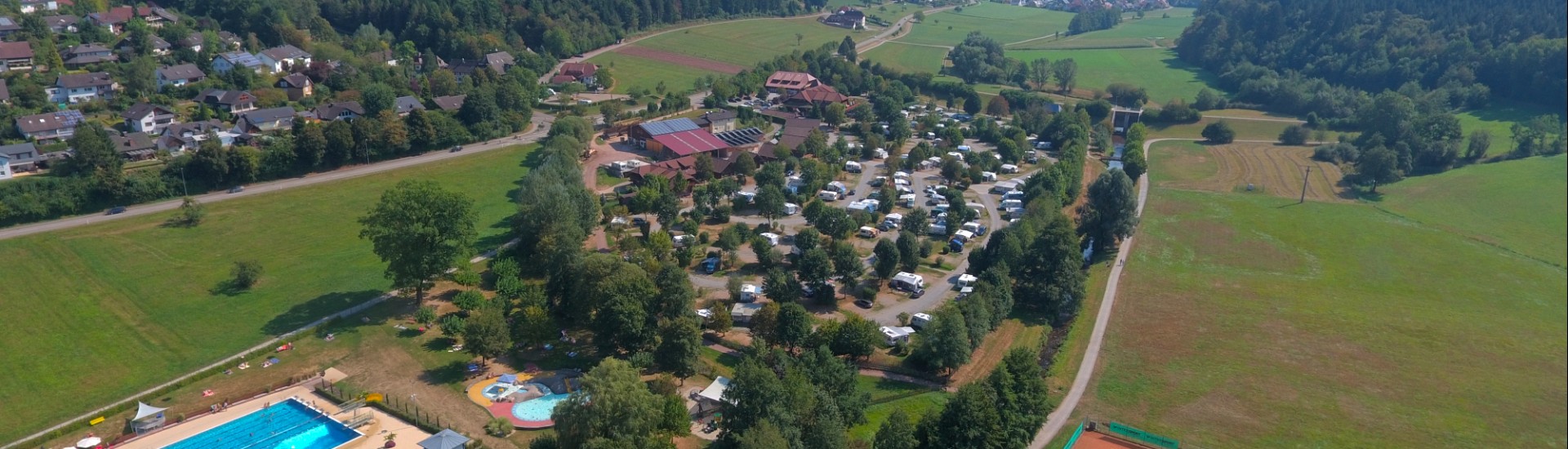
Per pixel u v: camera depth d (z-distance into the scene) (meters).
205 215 177.50
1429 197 197.38
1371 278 159.00
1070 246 149.12
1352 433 110.00
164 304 138.62
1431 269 157.50
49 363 119.25
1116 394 120.19
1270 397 119.50
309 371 117.75
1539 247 156.62
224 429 103.44
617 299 120.06
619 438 89.19
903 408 113.62
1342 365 128.00
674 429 97.75
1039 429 103.50
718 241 171.62
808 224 179.50
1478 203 183.50
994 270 144.00
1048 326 140.88
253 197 190.62
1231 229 191.75
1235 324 143.12
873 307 145.00
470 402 110.12
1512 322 133.25
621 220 181.25
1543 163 192.25
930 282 157.00
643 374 116.88
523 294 137.88
